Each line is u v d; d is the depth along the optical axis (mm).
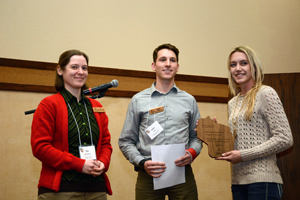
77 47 2971
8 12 2729
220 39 3701
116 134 3006
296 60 3871
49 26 2875
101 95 1980
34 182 2621
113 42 3141
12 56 2697
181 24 3521
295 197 2701
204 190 3320
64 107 1587
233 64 1886
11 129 2598
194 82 3486
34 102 2717
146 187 1812
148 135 1825
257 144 1655
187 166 1875
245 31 3820
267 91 1673
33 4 2830
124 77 3129
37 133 1478
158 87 2008
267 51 3826
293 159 2760
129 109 1994
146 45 3299
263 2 3945
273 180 1569
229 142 1749
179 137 1846
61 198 1441
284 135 1569
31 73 2742
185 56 3494
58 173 1462
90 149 1575
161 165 1713
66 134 1529
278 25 3924
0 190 2492
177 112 1908
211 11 3705
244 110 1756
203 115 3475
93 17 3080
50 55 2846
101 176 1648
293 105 2861
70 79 1650
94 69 2963
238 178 1699
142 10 3332
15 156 2580
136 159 1781
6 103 2607
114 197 2896
